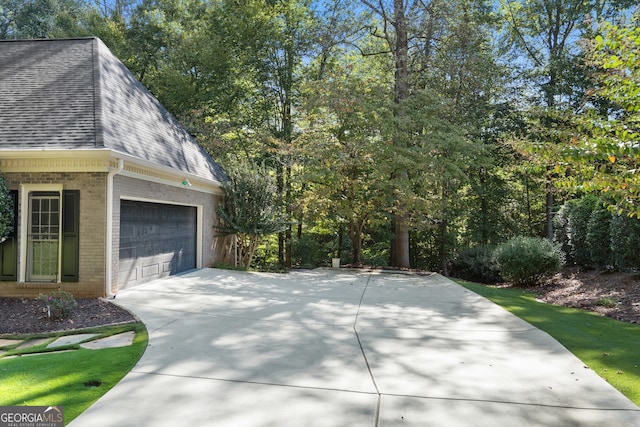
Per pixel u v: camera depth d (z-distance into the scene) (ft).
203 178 40.91
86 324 21.83
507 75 65.46
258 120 69.92
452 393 13.62
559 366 16.20
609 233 38.06
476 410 12.43
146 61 71.51
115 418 11.52
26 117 29.12
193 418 11.60
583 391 13.85
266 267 51.49
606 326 22.35
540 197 75.10
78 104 30.40
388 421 11.66
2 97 31.07
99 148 25.95
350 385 14.16
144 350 17.44
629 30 16.16
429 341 19.56
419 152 48.75
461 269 57.16
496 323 23.20
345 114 51.13
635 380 14.71
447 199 56.90
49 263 27.81
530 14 68.85
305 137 53.42
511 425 11.58
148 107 41.42
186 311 24.73
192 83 64.18
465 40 57.41
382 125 48.73
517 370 15.76
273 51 66.85
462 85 59.31
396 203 54.24
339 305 28.12
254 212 48.26
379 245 76.59
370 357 17.12
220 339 19.29
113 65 38.81
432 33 58.44
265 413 11.98
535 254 38.17
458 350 18.19
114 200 27.89
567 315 25.26
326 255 68.54
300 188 64.39
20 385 13.61
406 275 47.88
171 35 70.38
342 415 11.96
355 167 52.75
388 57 69.00
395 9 59.93
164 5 75.15
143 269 33.30
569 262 48.19
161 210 36.45
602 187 15.29
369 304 28.66
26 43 37.96
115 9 92.79
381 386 14.12
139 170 30.76
